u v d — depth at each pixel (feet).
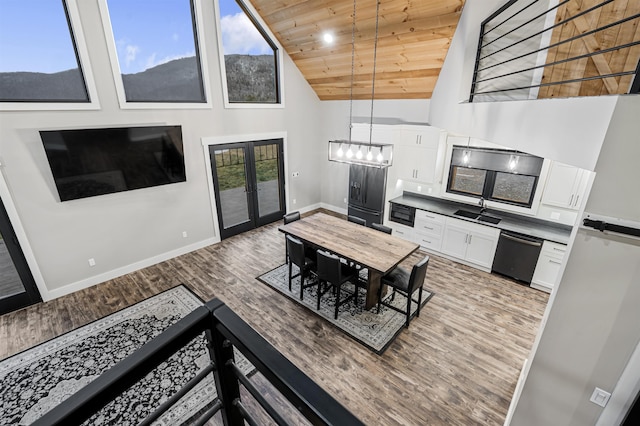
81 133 12.08
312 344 10.75
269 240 18.83
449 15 11.04
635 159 4.01
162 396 8.72
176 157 15.10
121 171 13.51
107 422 8.05
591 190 4.40
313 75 19.63
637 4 7.64
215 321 2.35
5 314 12.04
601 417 5.49
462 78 10.40
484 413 8.45
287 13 15.21
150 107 14.06
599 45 8.30
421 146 16.71
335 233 13.75
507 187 15.29
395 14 12.06
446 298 13.28
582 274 4.91
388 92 17.81
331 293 13.61
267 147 19.83
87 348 10.52
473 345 10.75
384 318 12.07
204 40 15.03
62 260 13.00
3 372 9.59
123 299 13.08
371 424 8.14
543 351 5.65
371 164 12.34
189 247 17.21
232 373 2.64
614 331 4.93
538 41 9.09
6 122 10.85
